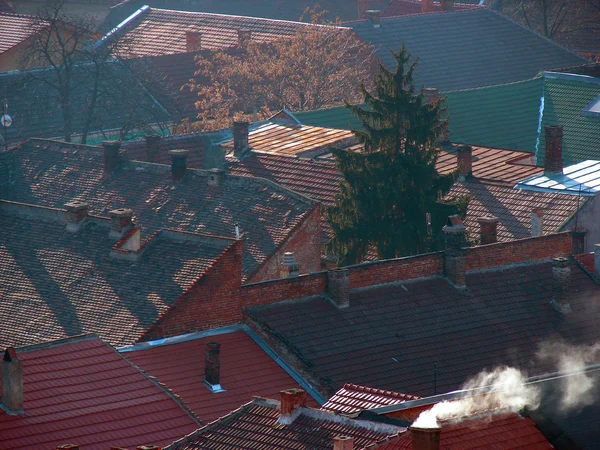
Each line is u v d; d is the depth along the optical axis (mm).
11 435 82938
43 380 89375
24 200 159250
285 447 67000
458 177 152750
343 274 114938
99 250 122938
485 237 137625
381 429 65125
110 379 91000
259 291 113312
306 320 112625
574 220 147125
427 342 114000
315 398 104938
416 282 121375
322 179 164000
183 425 87562
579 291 126375
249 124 188875
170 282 113438
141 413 87688
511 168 164875
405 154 152625
